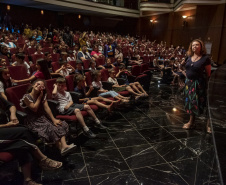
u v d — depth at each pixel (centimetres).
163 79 661
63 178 197
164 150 252
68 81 323
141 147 259
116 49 760
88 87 356
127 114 378
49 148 253
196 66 270
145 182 192
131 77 467
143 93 418
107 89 390
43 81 228
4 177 196
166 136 289
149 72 510
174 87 601
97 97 331
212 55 1112
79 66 462
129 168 214
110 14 1619
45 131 212
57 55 619
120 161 227
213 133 79
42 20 1402
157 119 354
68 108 264
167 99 477
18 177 197
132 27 1916
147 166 218
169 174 204
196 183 174
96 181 193
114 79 422
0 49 482
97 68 523
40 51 605
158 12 1656
